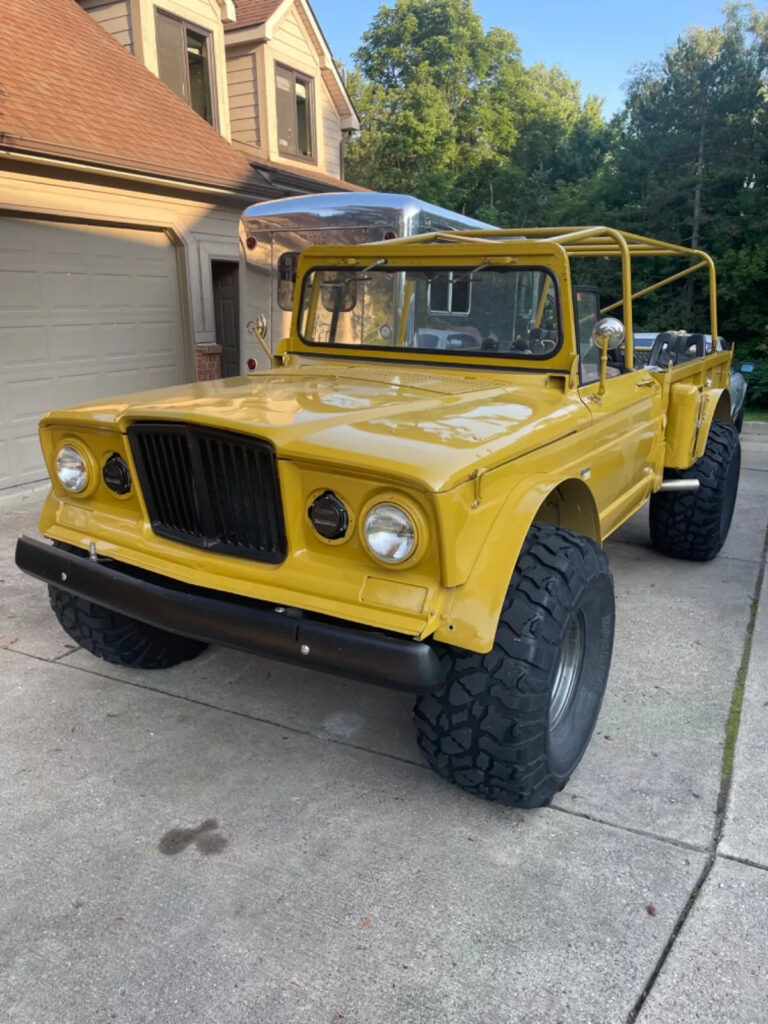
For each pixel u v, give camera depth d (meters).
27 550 3.01
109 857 2.51
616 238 3.57
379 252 3.68
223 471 2.52
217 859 2.50
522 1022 1.95
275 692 3.60
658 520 5.20
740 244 18.69
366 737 3.23
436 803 2.80
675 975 2.07
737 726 3.27
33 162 6.76
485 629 2.20
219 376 9.50
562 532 2.75
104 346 8.05
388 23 34.56
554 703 2.72
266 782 2.91
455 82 33.09
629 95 20.66
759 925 2.24
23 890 2.37
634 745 3.15
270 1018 1.96
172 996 2.01
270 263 7.75
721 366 5.72
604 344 3.10
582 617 2.75
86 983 2.05
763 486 7.71
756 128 18.73
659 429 4.28
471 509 2.26
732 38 19.09
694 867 2.46
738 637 4.15
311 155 14.23
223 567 2.56
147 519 2.84
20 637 4.12
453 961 2.12
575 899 2.34
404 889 2.38
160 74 10.77
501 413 2.80
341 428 2.46
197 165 8.73
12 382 7.07
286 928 2.23
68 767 2.99
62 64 8.89
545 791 2.64
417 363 3.71
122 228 8.06
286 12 12.82
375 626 2.23
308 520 2.39
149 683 3.67
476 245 3.35
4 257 6.86
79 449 2.96
